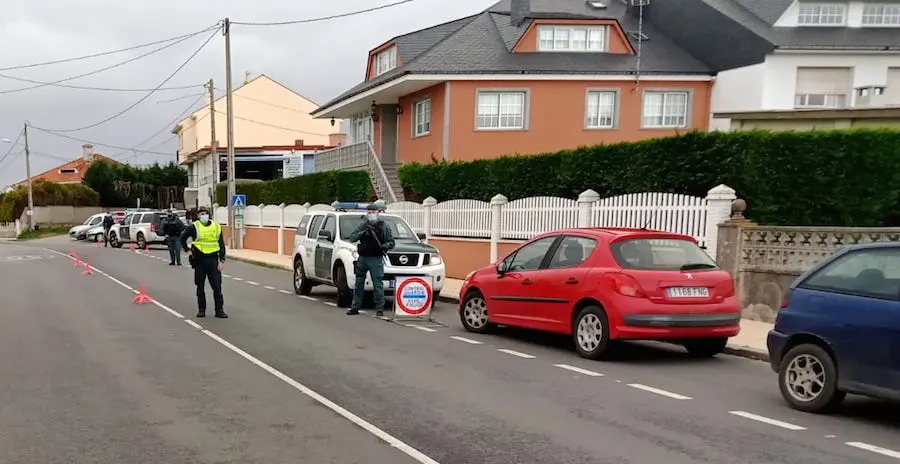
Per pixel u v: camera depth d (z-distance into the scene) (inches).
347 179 977.5
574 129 956.6
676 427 224.2
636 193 530.9
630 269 322.7
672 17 1098.1
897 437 215.0
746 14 1030.4
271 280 761.0
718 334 324.5
